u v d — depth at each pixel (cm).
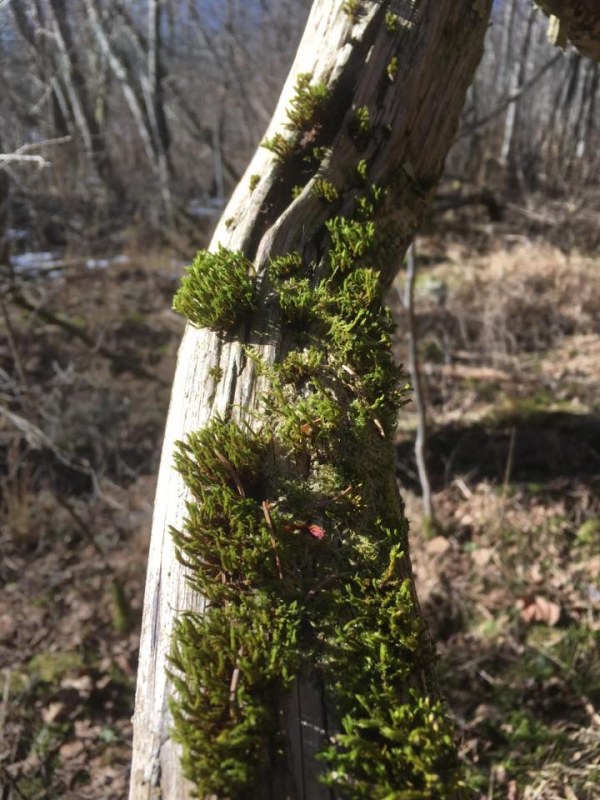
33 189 873
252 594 100
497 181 1181
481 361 663
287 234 154
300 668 92
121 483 576
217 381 132
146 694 97
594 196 971
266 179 164
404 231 173
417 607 106
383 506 118
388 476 124
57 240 980
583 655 384
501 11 1304
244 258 148
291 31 1298
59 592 491
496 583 439
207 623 95
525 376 629
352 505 113
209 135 1291
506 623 411
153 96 1076
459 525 486
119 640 452
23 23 741
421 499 518
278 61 1302
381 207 166
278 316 140
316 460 118
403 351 667
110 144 1314
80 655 440
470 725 355
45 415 549
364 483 117
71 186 1044
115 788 356
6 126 703
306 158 167
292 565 104
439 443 563
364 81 173
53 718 397
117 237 1015
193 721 85
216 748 82
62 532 538
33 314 637
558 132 1227
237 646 93
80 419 607
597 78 1183
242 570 102
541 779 313
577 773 309
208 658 91
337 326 136
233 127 1566
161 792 84
